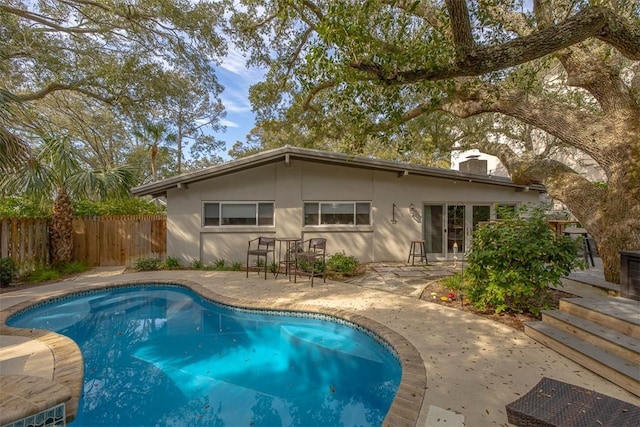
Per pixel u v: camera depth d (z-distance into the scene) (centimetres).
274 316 577
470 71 388
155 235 1070
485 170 1091
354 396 356
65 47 1036
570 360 353
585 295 517
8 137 595
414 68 420
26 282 782
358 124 607
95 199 979
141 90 1141
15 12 927
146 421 313
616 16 400
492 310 532
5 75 987
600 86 570
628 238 509
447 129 1316
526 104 647
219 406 337
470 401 278
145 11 1023
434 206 1066
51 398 255
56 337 433
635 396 278
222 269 936
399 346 395
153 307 666
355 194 1024
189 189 979
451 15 365
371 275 840
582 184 611
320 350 470
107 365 422
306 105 1069
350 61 396
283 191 998
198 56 1173
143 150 2208
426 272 870
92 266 999
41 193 812
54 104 1372
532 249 469
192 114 1596
